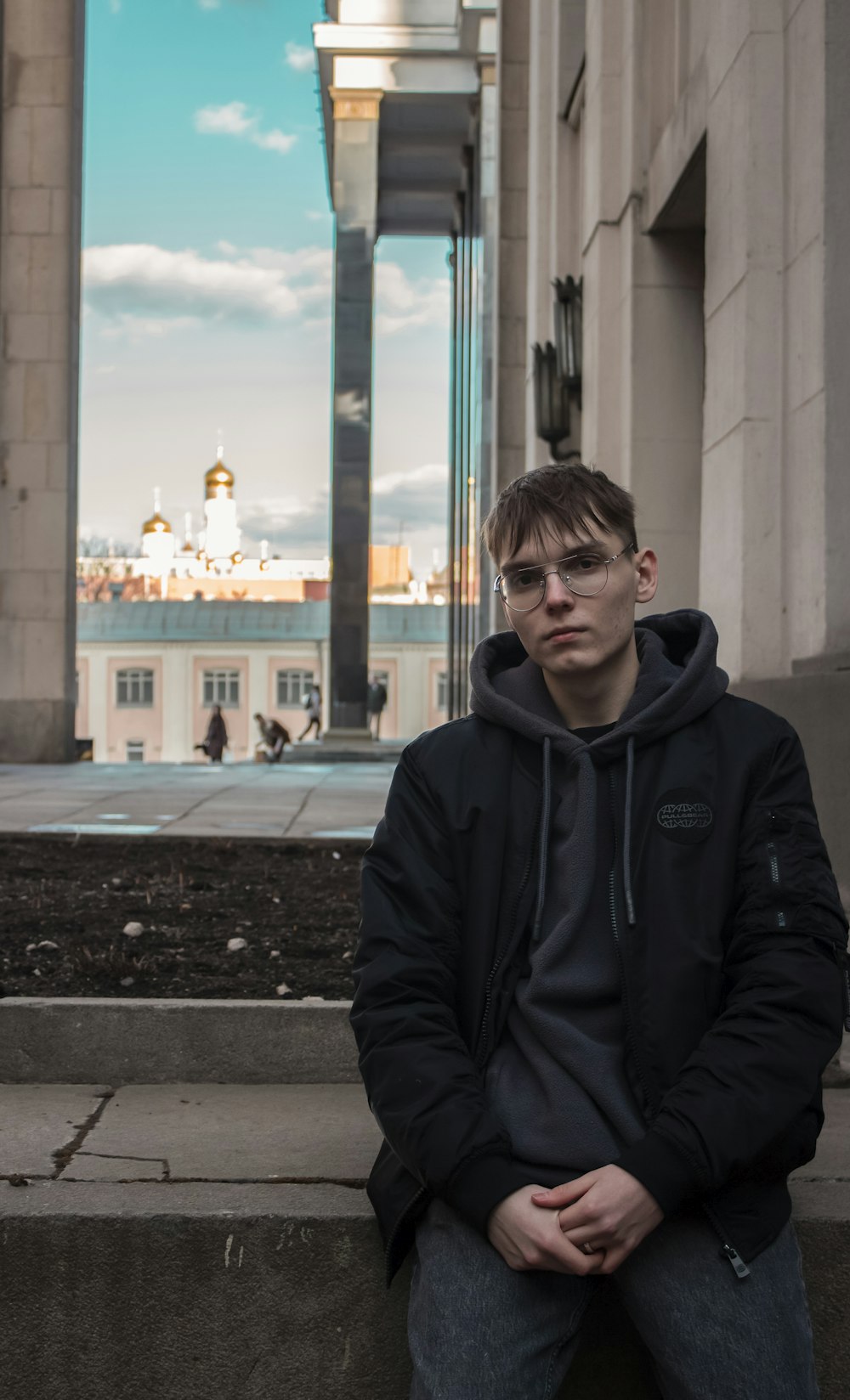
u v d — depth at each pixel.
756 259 6.91
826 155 6.13
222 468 88.06
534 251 16.16
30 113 19.73
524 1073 2.14
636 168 10.82
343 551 30.28
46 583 19.67
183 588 74.38
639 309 10.91
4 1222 2.34
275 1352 2.35
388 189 37.12
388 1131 2.00
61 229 19.77
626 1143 2.02
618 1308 2.27
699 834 2.11
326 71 31.62
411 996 2.09
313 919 4.93
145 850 6.81
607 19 11.51
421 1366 1.92
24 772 16.16
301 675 56.12
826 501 6.12
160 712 56.34
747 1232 1.95
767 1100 1.89
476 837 2.20
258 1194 2.46
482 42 30.22
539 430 13.40
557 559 2.24
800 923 2.02
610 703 2.32
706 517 7.84
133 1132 2.88
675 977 2.04
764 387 6.93
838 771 5.17
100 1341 2.34
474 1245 1.96
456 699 34.34
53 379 19.78
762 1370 1.86
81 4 20.33
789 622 6.72
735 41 7.25
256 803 9.89
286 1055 3.35
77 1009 3.36
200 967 4.08
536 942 2.16
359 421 30.69
